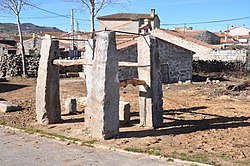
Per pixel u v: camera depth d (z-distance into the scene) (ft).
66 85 72.84
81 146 25.13
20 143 26.03
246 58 116.47
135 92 61.77
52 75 32.76
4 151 23.97
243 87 64.18
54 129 30.53
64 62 30.86
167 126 32.01
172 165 20.67
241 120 35.09
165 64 84.48
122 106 32.27
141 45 31.27
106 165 20.89
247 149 24.18
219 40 209.36
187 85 75.20
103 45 26.35
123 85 29.30
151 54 30.78
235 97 54.19
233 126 32.09
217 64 112.78
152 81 30.96
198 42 127.75
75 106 38.75
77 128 30.48
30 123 33.17
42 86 32.58
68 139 26.81
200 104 46.80
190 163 20.88
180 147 24.53
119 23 177.99
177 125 32.50
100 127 26.55
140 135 28.19
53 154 23.21
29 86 68.64
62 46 150.30
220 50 122.93
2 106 39.68
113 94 26.78
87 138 27.02
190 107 44.04
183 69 88.22
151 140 26.43
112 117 26.86
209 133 29.12
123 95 56.75
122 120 32.24
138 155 22.71
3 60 91.86
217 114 38.78
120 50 77.36
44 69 32.53
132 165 20.81
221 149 24.08
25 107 42.45
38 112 33.04
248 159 21.75
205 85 74.28
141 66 31.22
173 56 86.12
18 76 89.61
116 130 27.25
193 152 23.26
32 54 98.58
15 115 37.22
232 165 20.45
